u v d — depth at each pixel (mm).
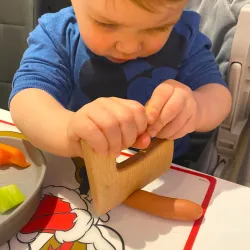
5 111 615
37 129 472
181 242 422
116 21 410
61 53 584
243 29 583
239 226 441
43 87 521
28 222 436
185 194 483
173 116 424
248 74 620
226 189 490
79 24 474
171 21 432
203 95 567
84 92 615
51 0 799
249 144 684
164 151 468
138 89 620
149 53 492
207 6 694
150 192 469
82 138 382
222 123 657
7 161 490
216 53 688
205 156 699
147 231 433
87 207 459
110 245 417
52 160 523
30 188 464
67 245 415
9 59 890
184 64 639
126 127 384
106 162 394
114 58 545
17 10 829
